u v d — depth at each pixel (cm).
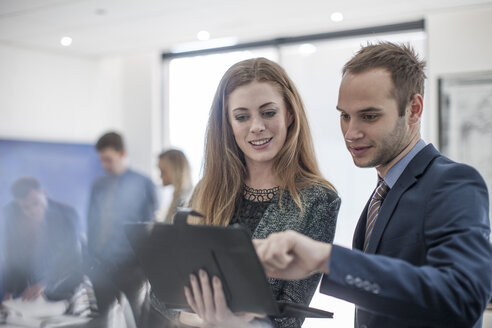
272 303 89
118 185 433
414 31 486
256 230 134
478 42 436
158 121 642
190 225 90
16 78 584
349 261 83
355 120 104
